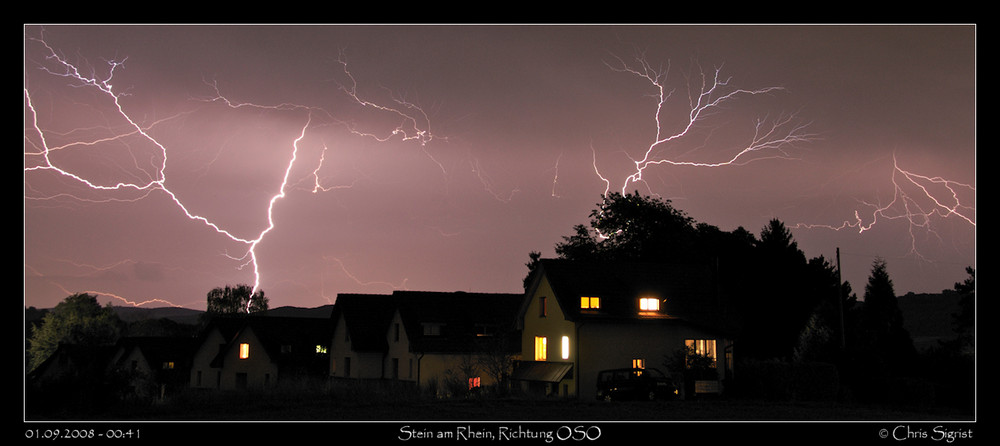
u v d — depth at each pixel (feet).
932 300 300.40
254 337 169.78
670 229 165.58
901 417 76.43
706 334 120.67
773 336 134.51
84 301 263.49
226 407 72.18
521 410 71.41
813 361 113.70
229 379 173.06
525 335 130.62
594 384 113.70
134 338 200.54
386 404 75.10
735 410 76.38
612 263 128.77
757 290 139.54
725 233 161.99
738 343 132.87
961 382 107.86
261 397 79.87
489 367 111.65
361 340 148.46
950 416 80.84
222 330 181.57
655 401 92.58
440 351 133.28
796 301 138.82
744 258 148.15
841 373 110.73
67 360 197.16
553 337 121.29
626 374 99.04
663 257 160.15
